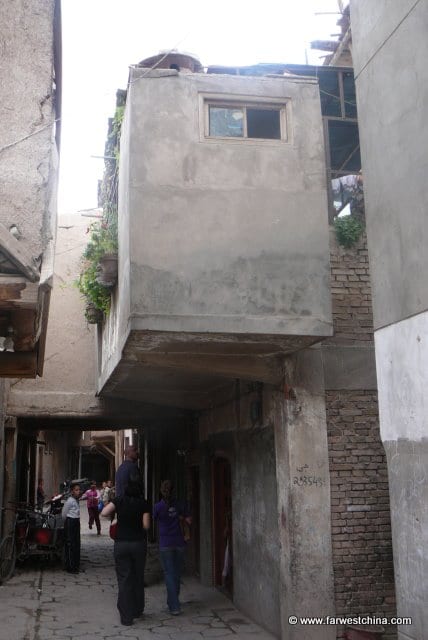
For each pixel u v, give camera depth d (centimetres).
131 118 709
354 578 741
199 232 700
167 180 704
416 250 516
